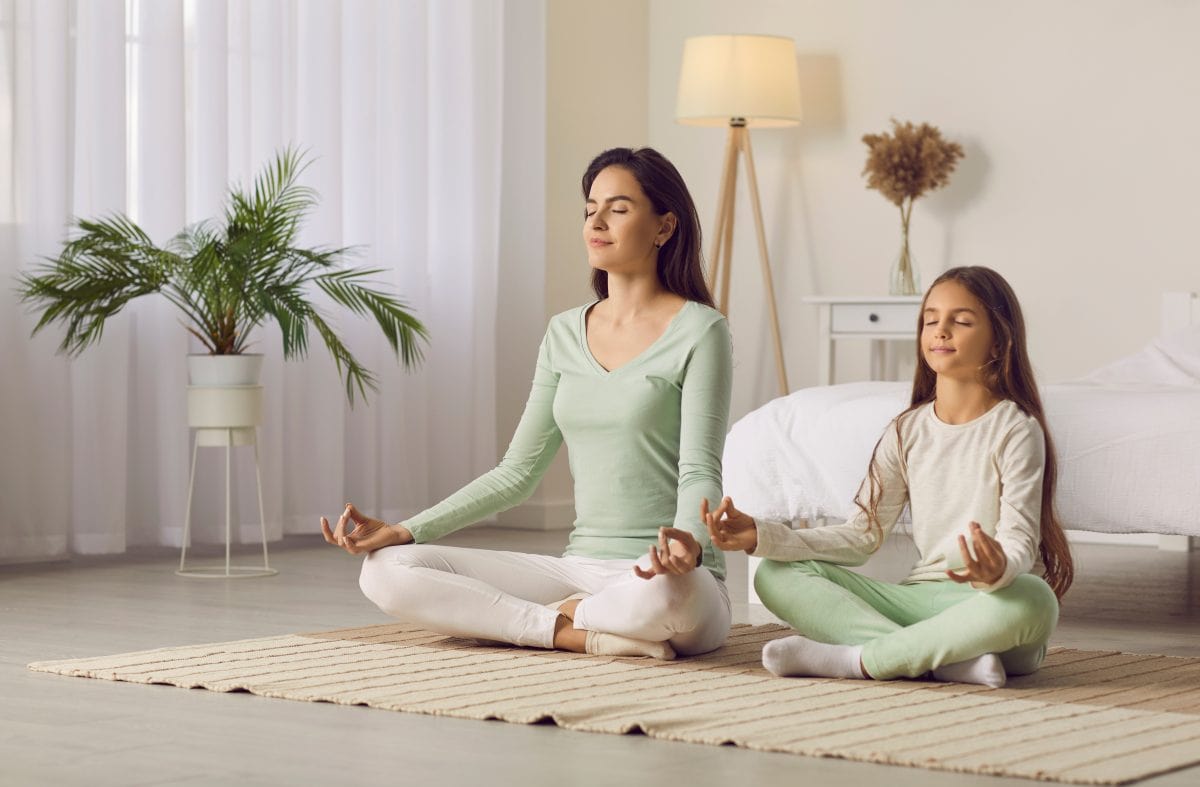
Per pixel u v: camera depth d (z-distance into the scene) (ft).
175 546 15.43
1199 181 17.87
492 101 18.74
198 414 14.06
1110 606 12.32
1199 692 8.03
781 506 11.74
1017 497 8.32
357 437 17.51
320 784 5.99
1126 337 18.29
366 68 17.40
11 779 6.07
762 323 20.59
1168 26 18.03
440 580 9.27
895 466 8.86
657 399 9.39
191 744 6.70
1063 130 18.61
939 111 19.36
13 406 14.38
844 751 6.44
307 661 8.80
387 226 17.65
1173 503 10.44
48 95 14.42
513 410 19.40
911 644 8.11
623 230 9.50
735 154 19.58
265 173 16.33
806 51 20.25
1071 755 6.37
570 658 8.91
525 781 6.03
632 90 21.08
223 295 14.26
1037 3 18.75
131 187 15.30
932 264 19.43
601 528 9.62
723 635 9.19
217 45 15.71
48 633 10.41
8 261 14.29
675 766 6.28
